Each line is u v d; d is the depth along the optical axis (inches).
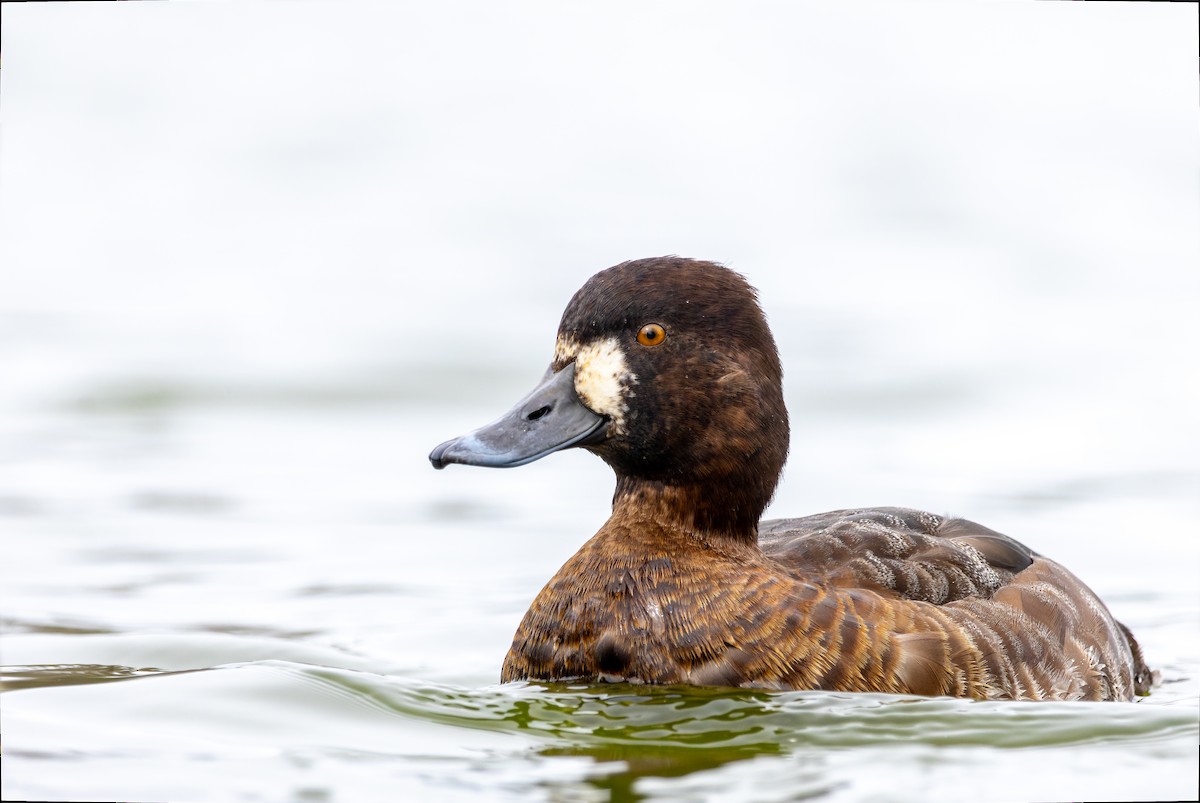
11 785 259.3
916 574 310.3
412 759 270.8
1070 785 255.8
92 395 692.7
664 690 291.7
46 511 526.0
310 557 477.1
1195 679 358.0
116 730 288.8
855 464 587.5
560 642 301.7
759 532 346.3
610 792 253.1
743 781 256.8
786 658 290.0
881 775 259.1
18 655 363.3
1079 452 604.4
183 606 422.9
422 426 653.3
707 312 307.1
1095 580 455.8
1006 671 296.8
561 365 315.0
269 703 303.4
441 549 487.8
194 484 564.1
